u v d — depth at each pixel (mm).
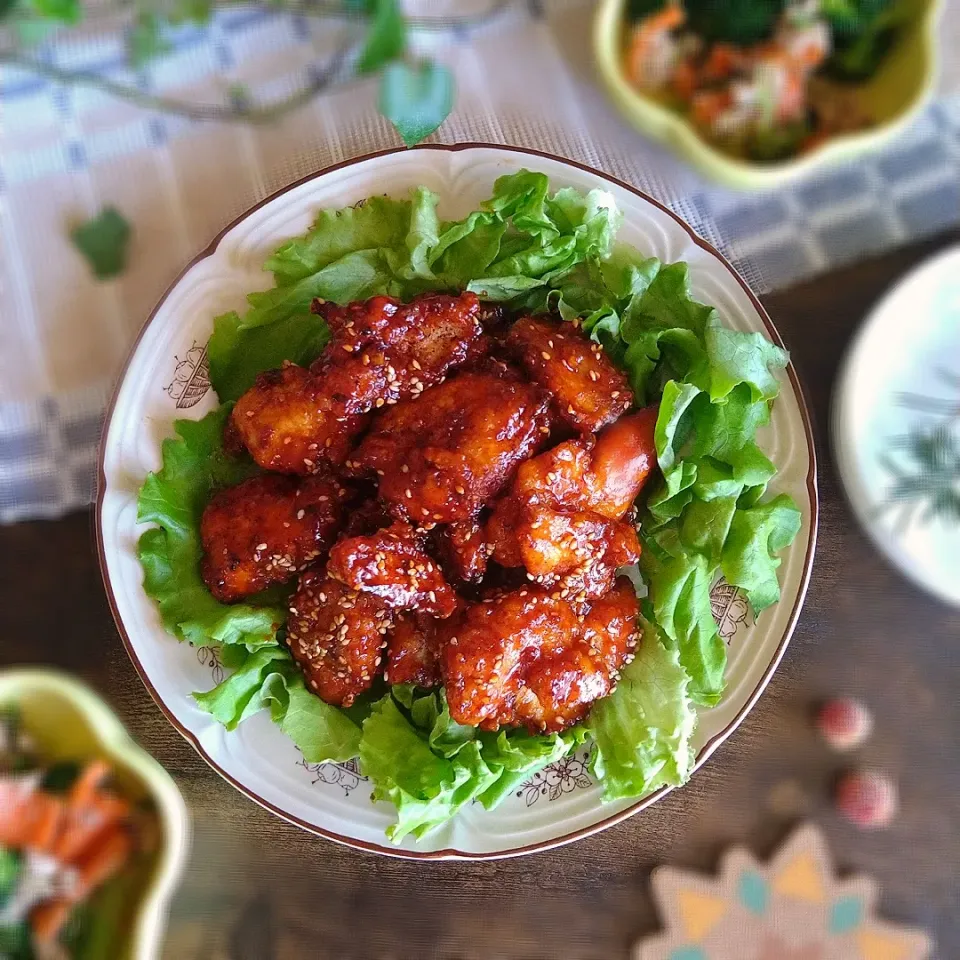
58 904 296
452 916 391
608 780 389
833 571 399
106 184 349
